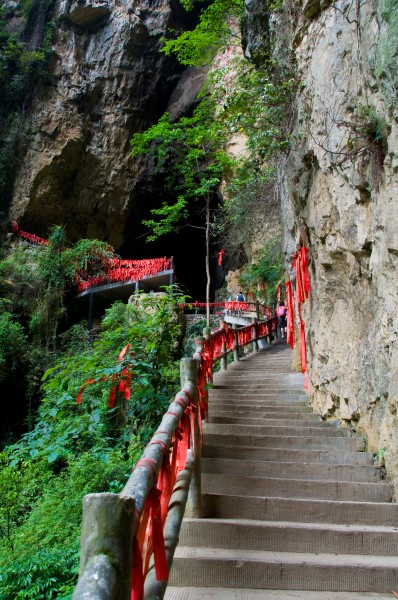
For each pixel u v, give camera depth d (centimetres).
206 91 1772
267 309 1661
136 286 1881
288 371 933
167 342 551
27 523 688
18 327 1611
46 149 2080
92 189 2173
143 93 2189
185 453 328
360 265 511
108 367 488
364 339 507
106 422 664
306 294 684
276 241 1570
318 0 626
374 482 432
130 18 2138
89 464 679
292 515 380
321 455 474
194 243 2530
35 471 779
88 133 2138
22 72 2136
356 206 498
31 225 2152
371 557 335
